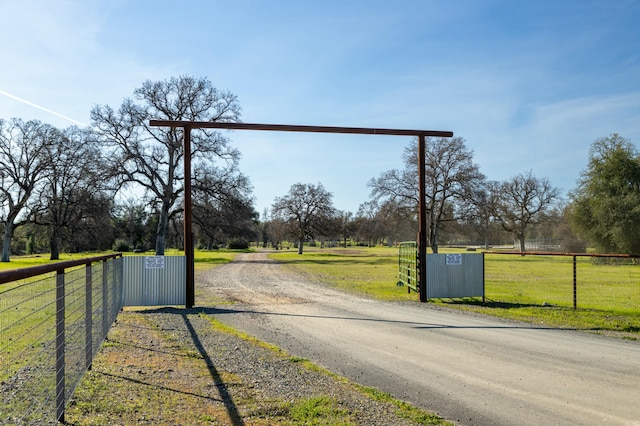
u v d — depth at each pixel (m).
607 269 40.78
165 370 7.17
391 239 114.19
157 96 47.06
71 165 52.97
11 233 51.12
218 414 5.47
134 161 46.03
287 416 5.50
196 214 49.41
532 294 21.09
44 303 4.84
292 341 9.96
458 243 112.62
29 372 4.31
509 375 7.49
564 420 5.61
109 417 5.13
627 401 6.28
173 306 15.84
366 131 17.02
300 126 16.42
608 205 49.06
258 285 24.05
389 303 16.59
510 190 71.12
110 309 9.67
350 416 5.54
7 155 51.09
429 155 54.84
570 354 8.92
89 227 53.88
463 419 5.63
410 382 7.09
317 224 74.62
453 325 12.05
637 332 11.33
